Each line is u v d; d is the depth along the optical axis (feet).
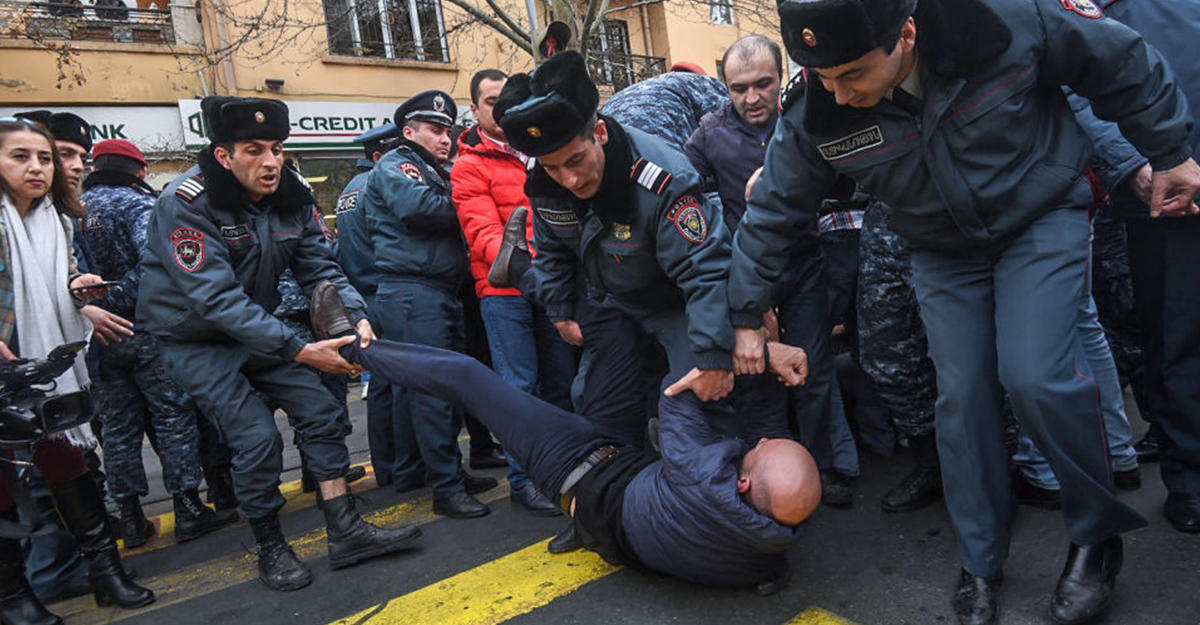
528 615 7.57
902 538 8.41
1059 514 8.46
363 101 39.63
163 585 9.69
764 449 6.79
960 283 6.60
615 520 7.55
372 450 13.52
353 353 8.80
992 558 6.64
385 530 9.50
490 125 10.93
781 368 7.64
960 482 6.70
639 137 7.52
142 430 11.79
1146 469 9.59
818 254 9.48
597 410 8.70
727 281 7.14
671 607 7.42
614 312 8.74
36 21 31.73
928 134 5.76
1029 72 5.66
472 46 42.78
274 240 9.37
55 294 9.18
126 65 33.35
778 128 6.64
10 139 8.81
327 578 9.15
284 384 9.28
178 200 8.59
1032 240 6.14
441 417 10.80
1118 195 8.15
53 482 8.76
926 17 5.42
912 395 9.09
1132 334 10.30
